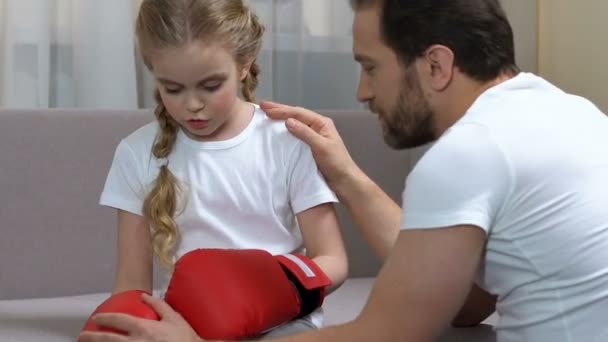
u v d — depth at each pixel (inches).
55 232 69.4
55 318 61.5
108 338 44.1
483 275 43.9
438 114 45.2
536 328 41.7
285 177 56.4
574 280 40.8
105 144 70.6
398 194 79.6
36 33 76.4
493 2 45.0
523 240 41.3
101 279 70.9
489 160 40.6
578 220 40.8
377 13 45.3
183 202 55.8
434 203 40.3
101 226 70.7
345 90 89.2
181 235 56.2
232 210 55.9
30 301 67.1
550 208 40.9
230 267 48.9
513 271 42.0
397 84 45.4
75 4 78.0
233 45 52.8
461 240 40.1
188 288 47.8
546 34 90.0
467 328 58.5
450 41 43.7
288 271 51.4
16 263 68.3
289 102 87.4
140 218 56.3
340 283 55.3
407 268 40.5
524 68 90.4
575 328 40.8
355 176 59.6
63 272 69.7
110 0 77.9
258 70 59.8
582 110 44.4
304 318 52.6
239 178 56.0
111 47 78.1
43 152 68.9
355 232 77.6
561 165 41.2
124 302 47.1
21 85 76.6
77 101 78.9
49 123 69.1
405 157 79.9
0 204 67.9
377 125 78.5
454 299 40.6
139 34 52.9
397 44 44.7
